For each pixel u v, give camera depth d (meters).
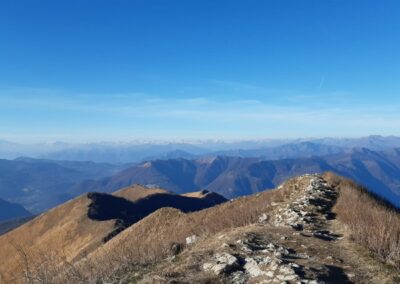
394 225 21.12
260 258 14.59
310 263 14.72
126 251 18.97
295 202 31.70
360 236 19.19
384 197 41.25
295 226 22.38
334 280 13.27
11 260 97.81
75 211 135.50
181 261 15.14
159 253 18.23
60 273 15.65
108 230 104.06
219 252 15.55
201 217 45.25
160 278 12.88
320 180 43.53
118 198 164.75
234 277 13.00
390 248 16.91
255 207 35.69
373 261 15.73
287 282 12.22
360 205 28.61
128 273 15.17
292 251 16.55
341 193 36.31
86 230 108.81
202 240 19.92
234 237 18.12
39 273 15.17
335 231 22.50
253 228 21.50
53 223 133.00
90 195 149.12
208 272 13.37
